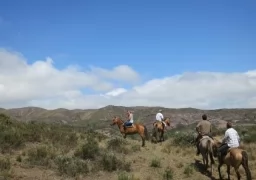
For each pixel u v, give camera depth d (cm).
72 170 1661
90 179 1619
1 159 1728
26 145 2131
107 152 1992
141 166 1892
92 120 10750
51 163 1784
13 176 1539
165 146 2523
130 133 2562
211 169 1719
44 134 2406
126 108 12912
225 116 7312
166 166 1916
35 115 14288
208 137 1805
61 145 2214
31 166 1716
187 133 2656
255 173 1777
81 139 2548
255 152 2245
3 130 2255
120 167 1792
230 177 1717
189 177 1722
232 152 1510
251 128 3428
